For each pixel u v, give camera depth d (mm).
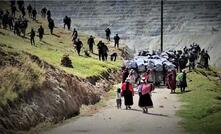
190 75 97938
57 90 50656
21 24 105938
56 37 128375
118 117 48719
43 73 50750
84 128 41906
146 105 51781
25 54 56312
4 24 108938
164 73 81688
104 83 76500
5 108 38812
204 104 56312
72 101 52625
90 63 87500
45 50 89562
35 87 46375
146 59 87375
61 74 57031
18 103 41469
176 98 65188
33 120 41781
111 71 91125
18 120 39281
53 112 46312
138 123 44375
